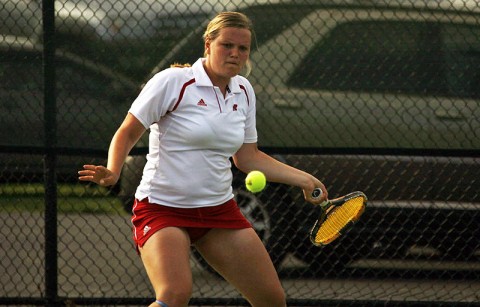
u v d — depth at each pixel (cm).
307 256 2153
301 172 1530
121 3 2022
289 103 2078
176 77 1410
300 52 2073
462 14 2052
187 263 1378
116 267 2334
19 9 1995
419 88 2062
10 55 1995
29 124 1997
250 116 1503
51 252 1972
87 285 2114
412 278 2153
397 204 2092
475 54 2052
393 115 2069
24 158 2027
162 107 1408
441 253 2139
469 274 2141
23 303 1980
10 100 1997
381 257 2138
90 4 2017
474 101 2059
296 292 2086
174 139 1420
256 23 2077
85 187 2138
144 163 2123
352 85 2070
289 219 2142
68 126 2002
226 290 2128
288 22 2073
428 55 2059
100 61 2016
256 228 2153
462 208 2088
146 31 2028
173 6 2036
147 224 1422
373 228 2116
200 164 1422
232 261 1454
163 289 1341
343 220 1566
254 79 2084
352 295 2084
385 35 2061
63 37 2009
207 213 1438
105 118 2008
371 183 2086
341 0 2062
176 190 1421
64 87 2003
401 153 1998
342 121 2073
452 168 2077
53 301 1977
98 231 2509
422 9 2055
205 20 2045
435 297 2077
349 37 2067
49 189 1961
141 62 2023
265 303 1475
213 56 1413
